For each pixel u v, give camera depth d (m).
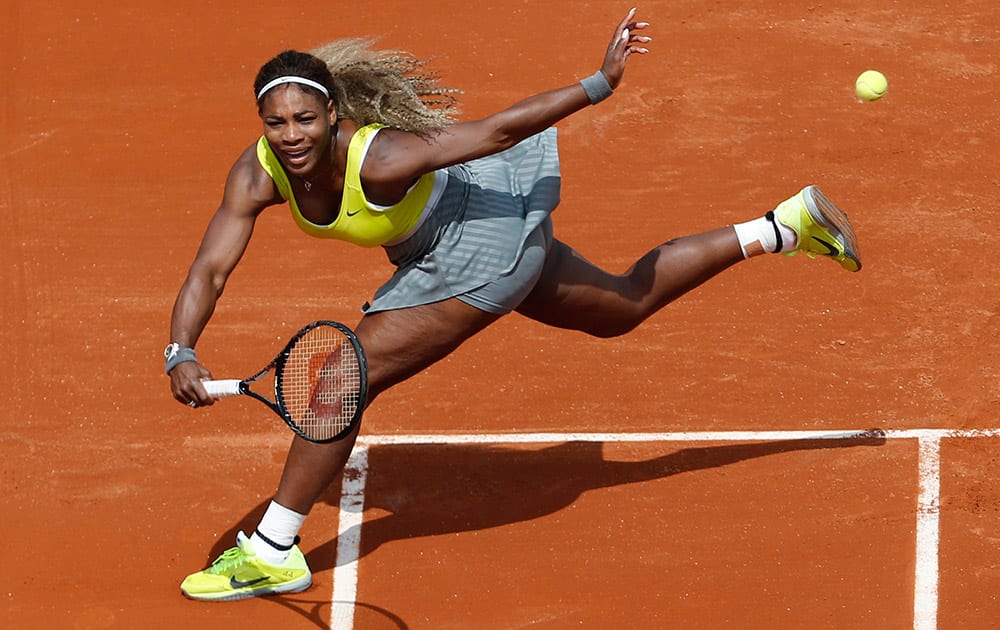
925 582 23.06
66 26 39.59
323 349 22.73
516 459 26.06
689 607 22.80
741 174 33.72
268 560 22.66
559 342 28.89
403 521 24.75
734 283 30.23
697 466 25.69
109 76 37.84
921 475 25.22
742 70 37.19
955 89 36.28
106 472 26.20
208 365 28.72
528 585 23.33
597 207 32.84
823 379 27.66
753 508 24.69
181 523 24.94
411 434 26.73
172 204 33.53
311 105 19.47
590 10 39.66
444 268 21.20
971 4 39.53
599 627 22.47
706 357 28.34
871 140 34.59
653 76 37.00
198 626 22.69
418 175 20.14
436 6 40.06
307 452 21.89
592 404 27.33
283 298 30.52
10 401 28.03
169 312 30.38
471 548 24.11
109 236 32.59
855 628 22.30
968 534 23.95
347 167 20.02
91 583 23.67
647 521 24.53
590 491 25.23
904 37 38.28
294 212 21.11
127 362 28.98
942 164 33.72
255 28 39.50
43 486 25.92
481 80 37.12
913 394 27.16
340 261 31.61
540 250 21.69
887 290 29.94
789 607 22.72
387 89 20.14
